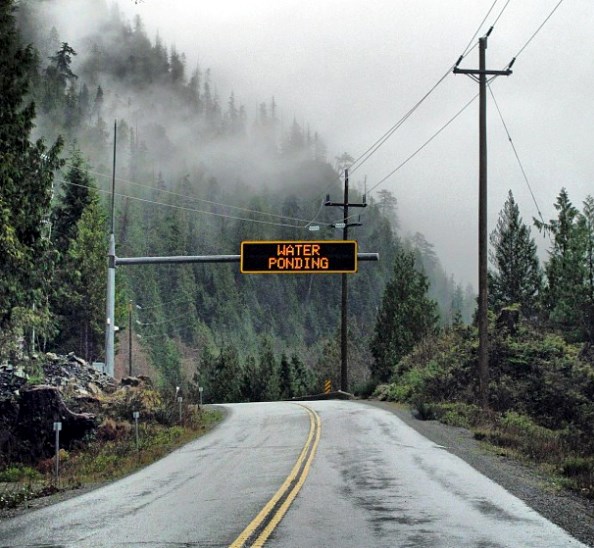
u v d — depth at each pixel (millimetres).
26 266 27062
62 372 34938
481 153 33312
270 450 24516
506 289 70250
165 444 28734
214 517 13133
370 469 19156
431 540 10836
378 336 67250
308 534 11367
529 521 12328
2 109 25969
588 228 63625
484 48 33375
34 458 26062
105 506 15125
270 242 37969
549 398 37406
